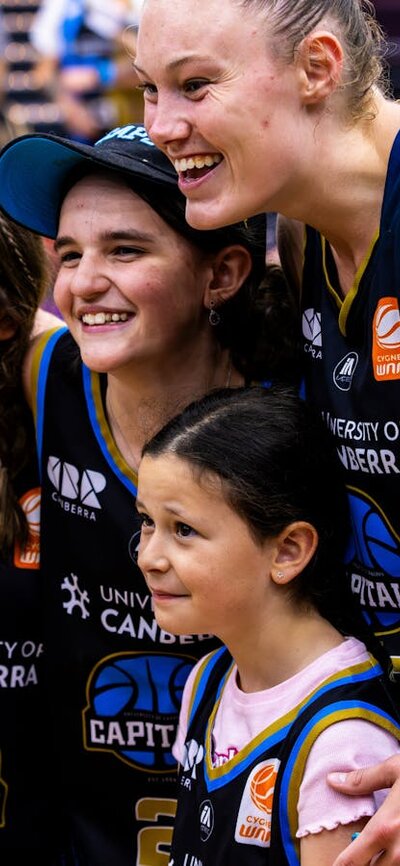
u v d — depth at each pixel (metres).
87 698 3.51
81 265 3.13
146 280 3.10
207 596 2.74
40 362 3.54
